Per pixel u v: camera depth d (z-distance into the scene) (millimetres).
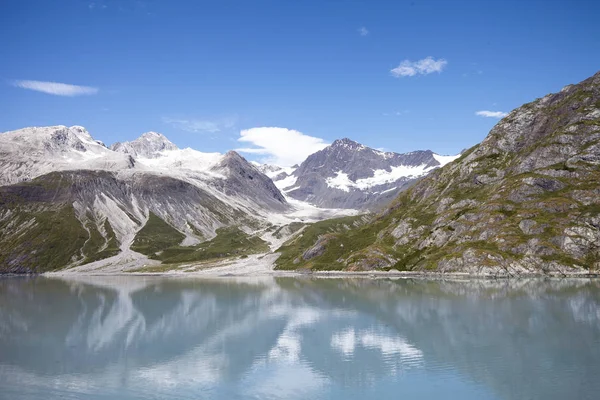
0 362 70562
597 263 174375
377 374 62062
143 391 57438
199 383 60062
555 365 63500
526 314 99688
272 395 55344
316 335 85625
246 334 87938
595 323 89000
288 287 175500
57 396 56156
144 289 183125
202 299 142625
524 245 191375
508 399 52281
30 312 119812
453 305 115000
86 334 90438
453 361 66812
